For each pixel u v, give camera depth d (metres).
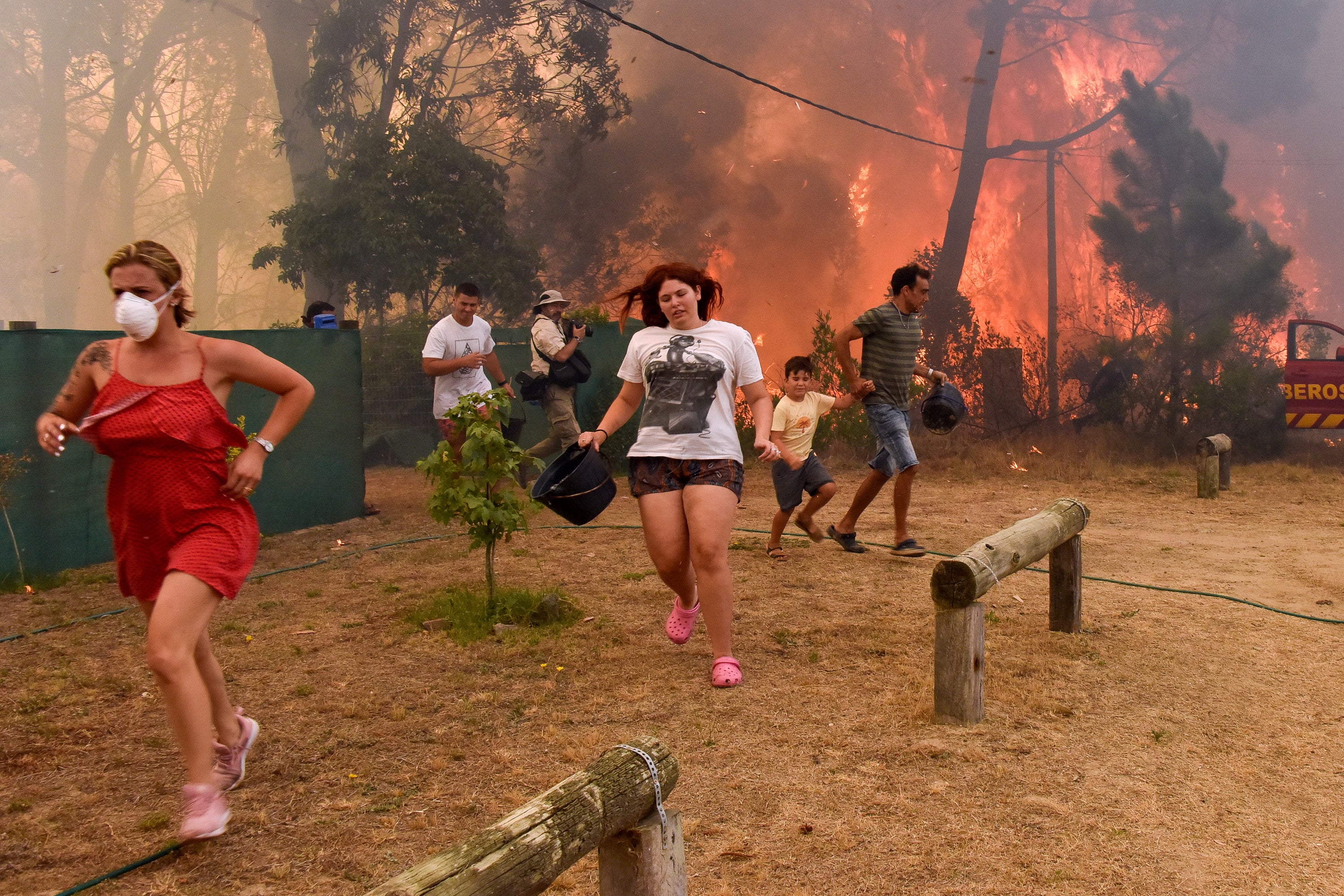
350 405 8.79
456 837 3.01
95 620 5.52
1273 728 3.87
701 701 4.14
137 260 2.95
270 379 3.13
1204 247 15.67
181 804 3.25
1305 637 5.10
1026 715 3.96
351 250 18.97
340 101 21.27
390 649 4.89
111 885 2.74
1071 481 11.59
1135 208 16.33
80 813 3.19
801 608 5.62
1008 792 3.29
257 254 20.12
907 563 6.84
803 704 4.10
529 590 5.99
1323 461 13.40
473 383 8.15
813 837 3.00
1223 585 6.31
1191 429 14.12
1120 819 3.11
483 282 19.78
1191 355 14.41
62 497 6.74
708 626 4.36
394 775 3.45
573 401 9.82
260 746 3.70
